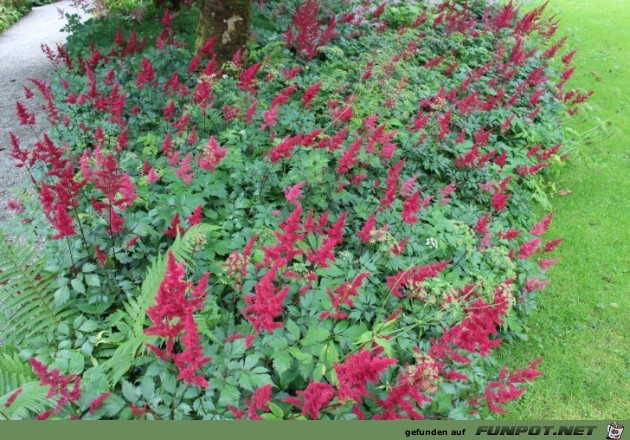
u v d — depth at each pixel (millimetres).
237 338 2998
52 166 4770
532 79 7500
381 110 5633
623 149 7277
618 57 10219
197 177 4367
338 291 3180
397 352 3365
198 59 5738
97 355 3141
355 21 8664
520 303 4395
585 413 3760
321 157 4359
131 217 3826
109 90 5789
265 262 3293
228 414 2748
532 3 13297
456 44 8414
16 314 3223
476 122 6414
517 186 5875
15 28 13008
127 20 9367
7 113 7020
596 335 4441
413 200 3773
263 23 8523
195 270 3615
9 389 2748
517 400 3818
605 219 5891
